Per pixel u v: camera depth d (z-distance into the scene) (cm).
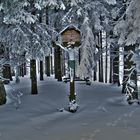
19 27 1855
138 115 1378
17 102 1808
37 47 1934
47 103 1831
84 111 1579
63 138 1019
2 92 1756
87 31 1736
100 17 2298
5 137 1059
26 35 1862
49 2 1602
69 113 1542
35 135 1077
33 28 1970
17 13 1752
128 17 1605
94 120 1311
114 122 1242
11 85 2575
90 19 2005
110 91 2389
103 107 1677
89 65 1747
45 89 2342
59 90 2303
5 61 1964
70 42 1580
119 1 2236
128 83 1812
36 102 1831
